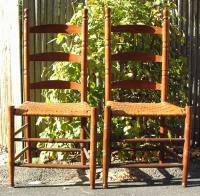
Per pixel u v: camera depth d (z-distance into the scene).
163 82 3.12
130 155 3.36
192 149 3.61
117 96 3.36
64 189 2.84
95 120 2.79
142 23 3.31
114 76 3.30
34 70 3.34
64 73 3.24
